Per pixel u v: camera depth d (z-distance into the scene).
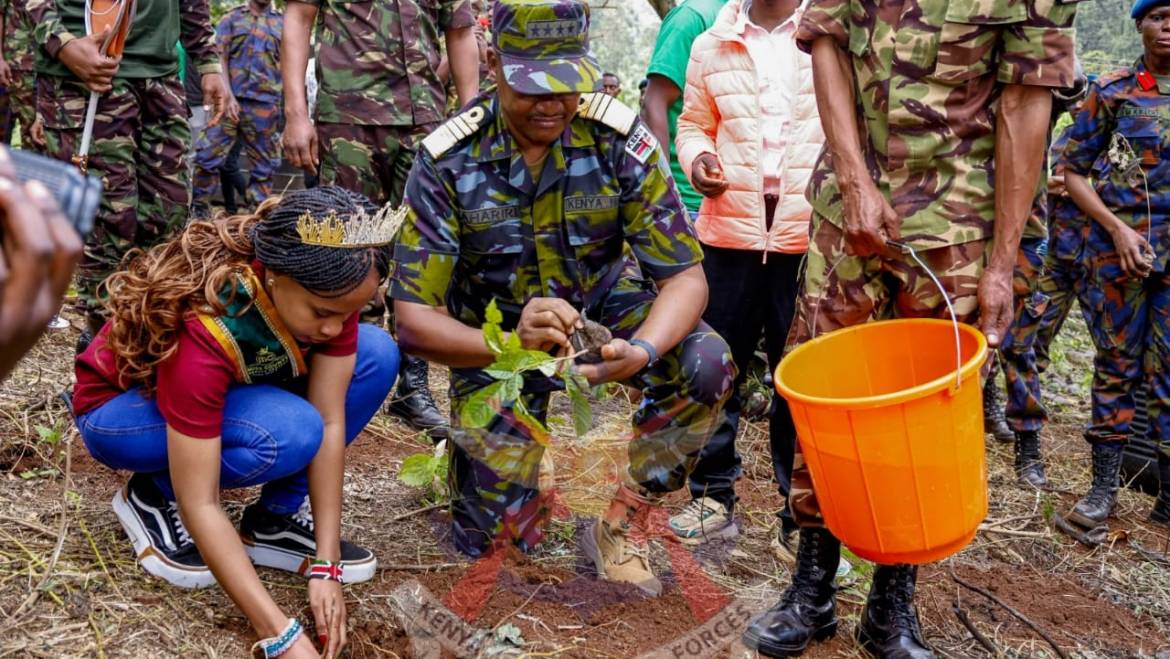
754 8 3.77
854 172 2.64
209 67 4.66
